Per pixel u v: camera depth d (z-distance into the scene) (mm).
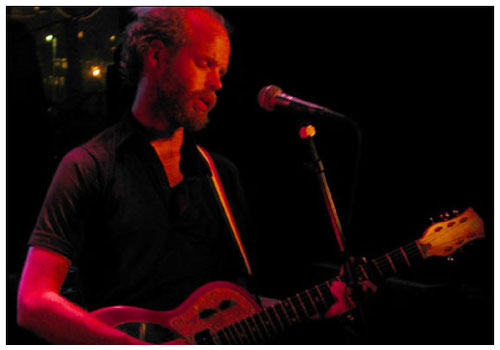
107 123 2404
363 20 2936
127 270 1568
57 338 1335
